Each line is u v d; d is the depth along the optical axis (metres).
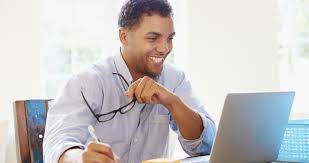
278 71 3.07
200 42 3.12
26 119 2.12
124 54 1.76
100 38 3.29
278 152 1.60
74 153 1.32
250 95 1.32
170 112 1.69
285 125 1.55
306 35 3.15
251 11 3.08
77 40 3.27
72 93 1.66
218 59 3.12
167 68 1.92
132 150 1.76
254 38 3.08
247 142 1.39
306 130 1.63
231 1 3.09
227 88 3.11
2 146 2.49
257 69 3.08
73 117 1.57
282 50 3.17
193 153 1.72
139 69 1.73
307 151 1.63
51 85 3.23
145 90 1.59
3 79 3.03
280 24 3.16
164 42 1.65
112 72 1.77
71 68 3.26
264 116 1.41
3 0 3.03
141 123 1.77
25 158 2.09
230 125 1.30
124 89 1.76
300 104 3.10
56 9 3.24
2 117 3.01
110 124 1.72
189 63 3.13
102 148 1.20
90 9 3.28
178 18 3.25
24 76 3.06
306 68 3.14
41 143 2.13
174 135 2.43
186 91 1.93
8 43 3.04
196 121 1.68
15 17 3.04
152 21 1.63
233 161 1.37
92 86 1.69
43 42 3.17
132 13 1.67
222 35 3.11
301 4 3.15
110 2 3.26
